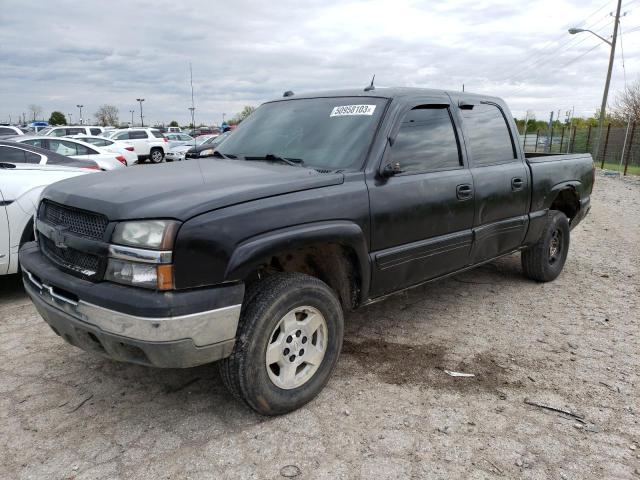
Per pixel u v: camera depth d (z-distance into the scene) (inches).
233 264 104.3
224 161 149.0
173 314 98.2
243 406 124.9
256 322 109.8
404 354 154.3
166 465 104.1
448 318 183.8
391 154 140.9
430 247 151.3
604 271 249.4
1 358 149.9
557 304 199.9
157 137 1091.9
